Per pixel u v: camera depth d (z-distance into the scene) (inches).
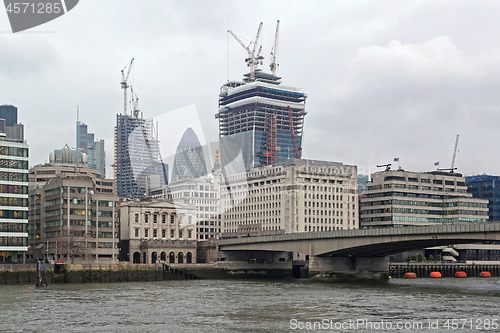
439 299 4284.0
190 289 5369.1
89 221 7278.5
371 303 3954.2
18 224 6648.6
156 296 4500.5
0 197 6565.0
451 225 5260.8
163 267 7381.9
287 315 3245.6
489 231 5009.8
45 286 5782.5
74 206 7190.0
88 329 2709.2
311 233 6712.6
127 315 3230.8
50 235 7342.5
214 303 3922.2
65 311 3425.2
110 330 2677.2
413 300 4192.9
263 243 7534.5
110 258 7396.7
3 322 2945.4
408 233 5595.5
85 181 7317.9
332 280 6825.8
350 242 6205.7
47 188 7504.9
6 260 6633.9
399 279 7864.2
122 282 6756.9
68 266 6540.4
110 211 7504.9
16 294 4680.1
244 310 3491.6
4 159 6638.8
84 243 7111.2
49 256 7258.9
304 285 6063.0
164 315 3233.3
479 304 3912.4
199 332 2618.1
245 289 5369.1
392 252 6737.2
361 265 7027.6
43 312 3371.1
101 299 4222.4
